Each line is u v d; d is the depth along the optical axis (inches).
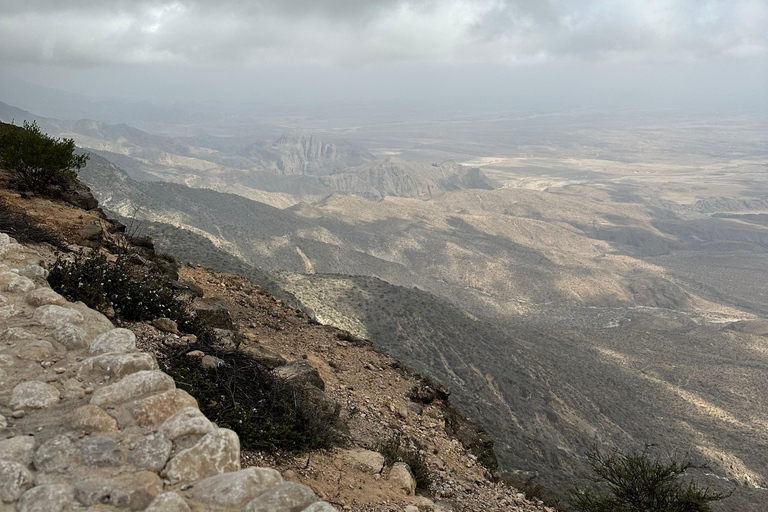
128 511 135.9
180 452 158.4
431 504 275.7
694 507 403.9
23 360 207.3
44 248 403.9
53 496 132.4
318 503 140.8
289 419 285.6
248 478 149.2
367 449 324.8
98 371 207.3
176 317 370.9
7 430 165.0
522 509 380.5
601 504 431.5
